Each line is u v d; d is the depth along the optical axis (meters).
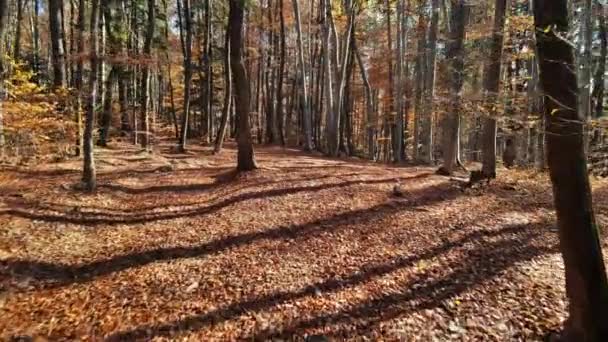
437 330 4.11
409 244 6.32
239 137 11.27
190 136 29.36
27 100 10.94
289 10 25.73
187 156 15.88
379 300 4.72
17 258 5.32
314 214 7.66
